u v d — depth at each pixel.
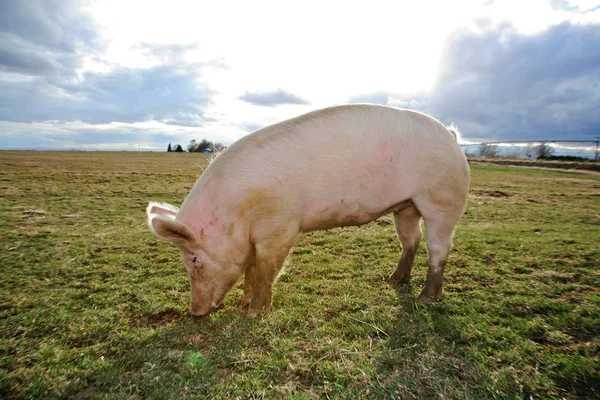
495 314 4.01
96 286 4.78
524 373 2.91
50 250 6.37
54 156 45.44
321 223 4.26
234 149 4.16
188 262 4.02
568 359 3.07
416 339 3.46
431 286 4.42
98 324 3.72
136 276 5.28
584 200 14.35
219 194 3.97
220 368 3.04
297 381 2.86
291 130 4.14
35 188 14.54
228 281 4.13
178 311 4.20
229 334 3.53
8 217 9.10
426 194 4.27
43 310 4.00
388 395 2.67
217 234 3.97
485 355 3.18
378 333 3.60
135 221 9.09
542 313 4.05
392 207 4.39
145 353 3.20
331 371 2.94
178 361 3.07
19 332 3.57
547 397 2.67
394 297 4.48
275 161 3.96
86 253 6.26
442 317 3.89
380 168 4.14
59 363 3.04
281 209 3.95
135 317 4.02
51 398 2.62
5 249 6.36
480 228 8.75
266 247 4.04
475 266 5.70
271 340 3.42
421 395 2.68
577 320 3.79
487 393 2.70
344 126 4.16
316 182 4.00
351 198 4.15
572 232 8.30
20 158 36.69
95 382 2.82
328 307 4.23
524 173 29.89
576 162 37.75
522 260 5.95
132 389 2.73
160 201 12.30
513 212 11.29
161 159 44.56
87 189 14.82
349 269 5.65
